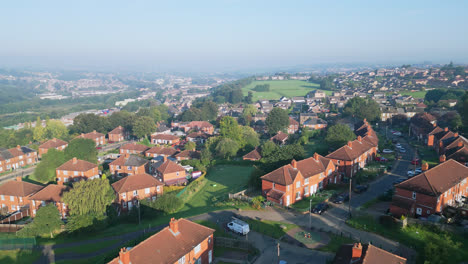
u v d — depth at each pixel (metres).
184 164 123.62
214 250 56.22
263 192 78.94
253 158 123.81
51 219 70.31
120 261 41.88
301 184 77.12
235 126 146.62
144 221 73.88
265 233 60.31
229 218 67.94
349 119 182.00
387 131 165.75
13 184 93.00
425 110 196.62
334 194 79.94
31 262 57.28
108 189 75.94
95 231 69.12
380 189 83.00
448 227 58.50
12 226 75.75
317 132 173.50
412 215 64.69
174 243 47.16
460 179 70.69
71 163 110.44
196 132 188.38
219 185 99.00
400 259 39.88
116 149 166.38
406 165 104.31
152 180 90.56
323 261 50.34
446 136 115.50
